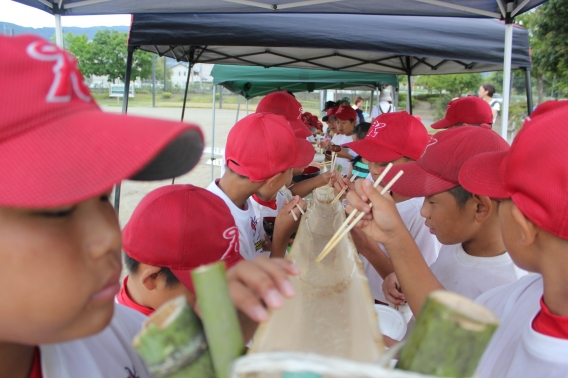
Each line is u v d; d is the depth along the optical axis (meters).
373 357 0.67
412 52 3.74
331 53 4.85
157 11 3.06
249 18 3.64
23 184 0.49
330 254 1.49
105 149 0.52
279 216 2.12
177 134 0.56
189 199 1.33
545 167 0.79
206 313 0.51
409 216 2.34
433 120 20.56
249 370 0.45
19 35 0.55
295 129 3.42
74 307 0.56
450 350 0.46
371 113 10.37
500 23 3.93
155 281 1.28
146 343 0.52
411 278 1.22
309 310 1.03
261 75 7.06
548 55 13.27
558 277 0.82
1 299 0.53
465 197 1.45
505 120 2.99
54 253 0.54
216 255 1.33
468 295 1.46
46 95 0.52
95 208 0.63
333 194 2.72
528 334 0.90
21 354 0.71
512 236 0.92
